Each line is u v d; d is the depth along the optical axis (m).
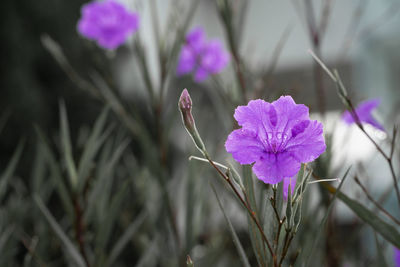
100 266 0.58
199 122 0.83
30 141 1.27
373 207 0.58
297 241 0.56
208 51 0.84
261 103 0.44
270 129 0.44
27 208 0.73
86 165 0.58
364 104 0.56
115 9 0.78
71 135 1.30
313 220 0.56
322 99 0.63
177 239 0.65
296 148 0.44
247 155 0.44
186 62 0.84
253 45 0.71
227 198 0.69
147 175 0.74
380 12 1.25
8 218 0.66
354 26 0.75
